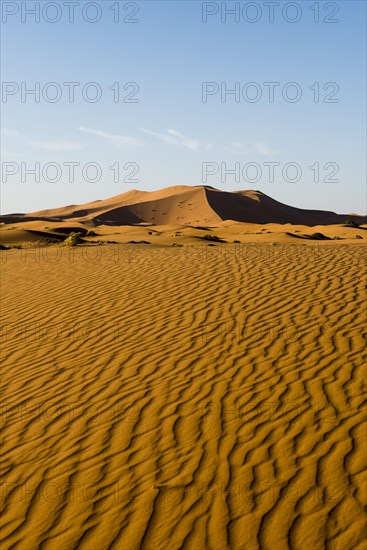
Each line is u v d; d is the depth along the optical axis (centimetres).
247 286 1301
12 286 1619
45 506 536
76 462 612
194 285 1368
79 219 17500
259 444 593
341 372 749
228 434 625
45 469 607
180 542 458
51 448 652
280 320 1015
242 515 480
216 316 1089
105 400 764
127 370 866
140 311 1192
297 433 604
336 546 427
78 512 520
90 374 870
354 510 463
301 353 838
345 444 567
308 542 436
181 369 839
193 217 18600
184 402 723
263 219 19475
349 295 1137
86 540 478
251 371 795
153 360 893
